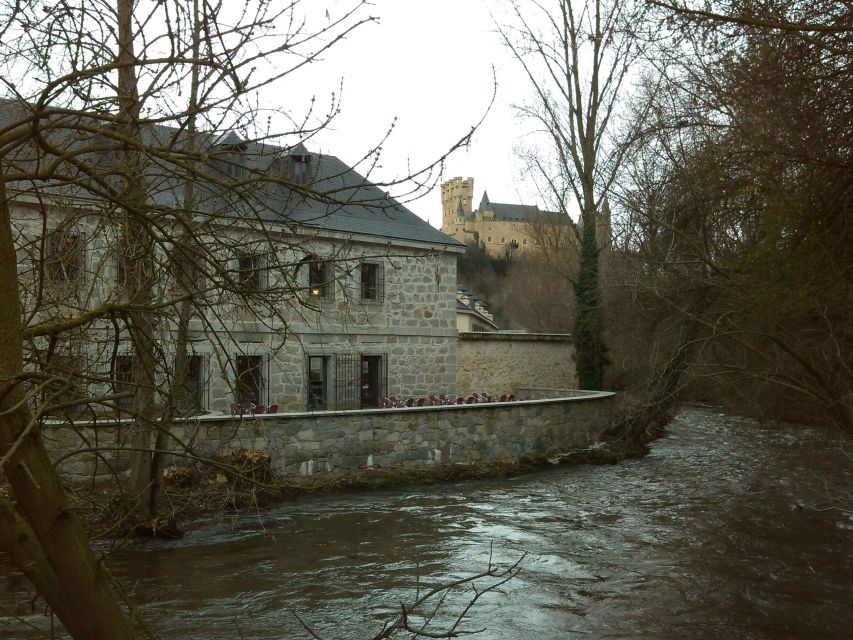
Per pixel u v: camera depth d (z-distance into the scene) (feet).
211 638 21.12
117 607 7.75
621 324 62.28
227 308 37.93
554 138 71.20
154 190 13.24
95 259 20.04
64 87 9.14
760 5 20.53
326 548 30.81
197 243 11.57
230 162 10.92
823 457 53.72
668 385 43.98
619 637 22.02
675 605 24.70
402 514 37.22
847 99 19.77
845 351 26.73
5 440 7.32
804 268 22.62
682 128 32.73
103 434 33.42
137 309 9.53
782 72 20.56
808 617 23.59
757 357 32.12
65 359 13.26
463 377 72.79
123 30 13.70
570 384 82.02
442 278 68.23
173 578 26.43
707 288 34.63
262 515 35.53
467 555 30.22
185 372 14.74
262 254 12.19
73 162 8.92
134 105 9.94
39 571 7.36
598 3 66.18
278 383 55.16
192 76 11.48
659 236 36.88
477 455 49.32
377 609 23.91
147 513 30.12
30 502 7.35
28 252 13.60
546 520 36.42
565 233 102.17
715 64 25.94
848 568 28.43
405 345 65.00
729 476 47.70
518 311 142.10
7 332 7.52
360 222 61.41
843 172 20.68
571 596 25.55
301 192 10.59
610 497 41.86
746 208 27.68
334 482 41.73
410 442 46.24
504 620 23.25
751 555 30.22
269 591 25.41
